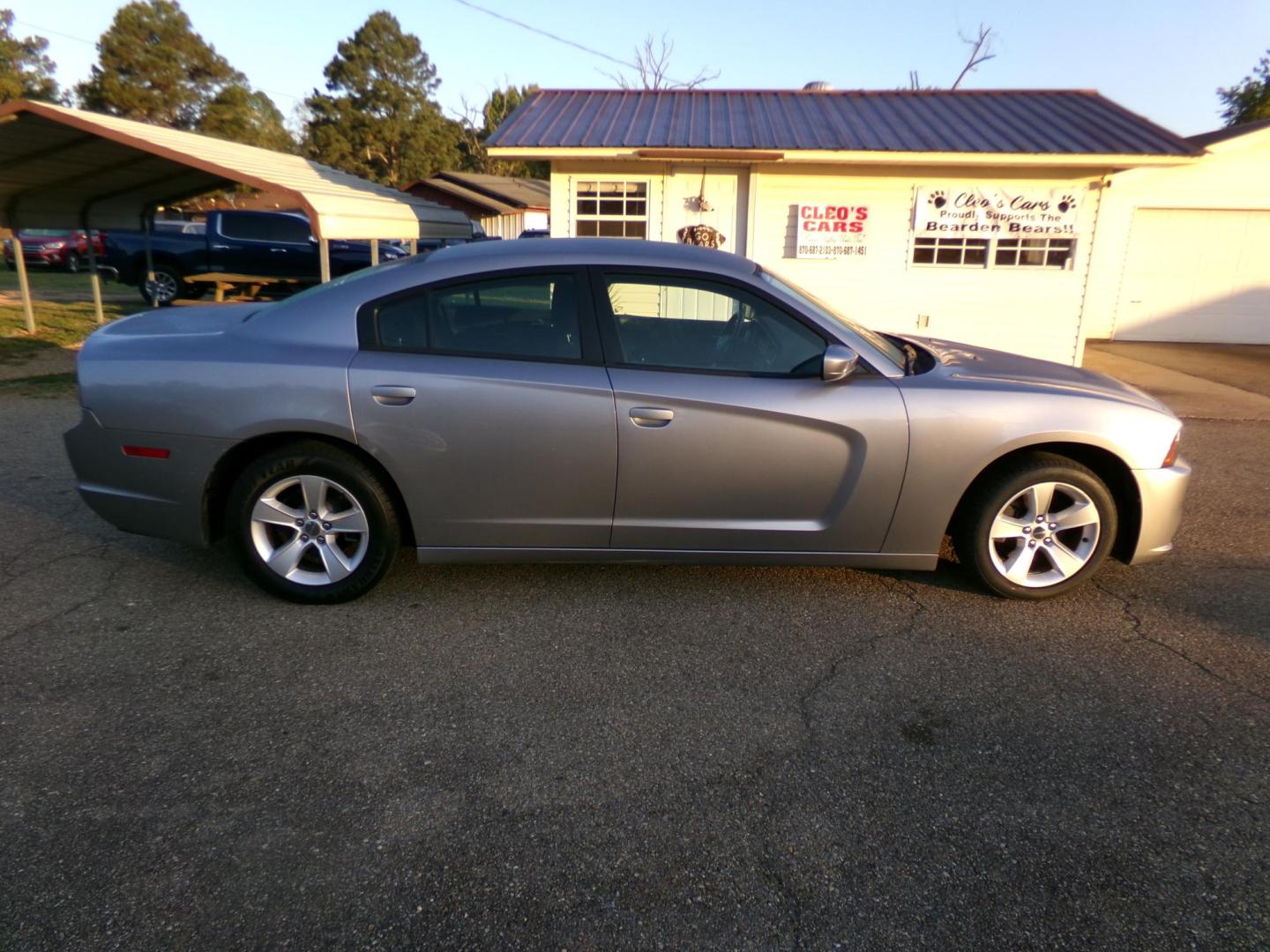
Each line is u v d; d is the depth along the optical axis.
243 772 2.66
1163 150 9.58
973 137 10.20
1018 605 3.99
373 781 2.64
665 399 3.57
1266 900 2.22
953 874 2.30
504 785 2.63
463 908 2.16
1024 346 10.73
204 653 3.39
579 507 3.70
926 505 3.74
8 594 3.88
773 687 3.23
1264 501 5.75
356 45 61.84
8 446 6.38
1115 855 2.38
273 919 2.11
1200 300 13.85
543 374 3.59
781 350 3.73
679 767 2.74
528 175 61.16
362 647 3.47
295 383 3.55
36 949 2.00
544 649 3.49
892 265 10.52
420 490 3.64
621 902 2.19
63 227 11.73
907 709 3.10
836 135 10.30
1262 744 2.91
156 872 2.25
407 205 11.45
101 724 2.90
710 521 3.75
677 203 10.38
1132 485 3.85
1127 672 3.39
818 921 2.14
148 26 51.09
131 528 3.80
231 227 15.80
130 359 3.67
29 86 51.00
